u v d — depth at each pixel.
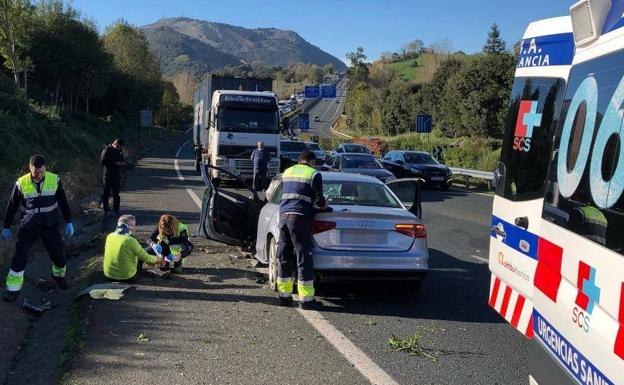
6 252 8.23
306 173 6.58
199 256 9.07
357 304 6.89
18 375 4.82
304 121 62.41
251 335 5.67
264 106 20.02
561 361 3.01
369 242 6.71
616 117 2.73
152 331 5.69
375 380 4.67
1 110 22.05
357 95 84.88
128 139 45.94
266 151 18.62
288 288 6.68
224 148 19.69
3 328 5.66
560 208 3.25
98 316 6.06
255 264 8.57
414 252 6.78
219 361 4.99
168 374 4.69
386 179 19.06
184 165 31.64
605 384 2.50
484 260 9.49
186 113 104.94
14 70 31.11
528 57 4.79
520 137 4.75
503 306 4.93
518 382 4.68
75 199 15.08
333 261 6.57
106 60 43.41
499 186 5.10
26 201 6.79
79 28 40.53
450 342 5.62
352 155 20.59
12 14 30.64
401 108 60.28
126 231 7.46
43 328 5.95
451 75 49.81
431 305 6.91
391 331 5.92
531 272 4.40
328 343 5.50
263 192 18.55
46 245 7.03
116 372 4.70
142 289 7.14
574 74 3.35
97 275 7.53
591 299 2.72
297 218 6.48
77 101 45.50
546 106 4.40
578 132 3.18
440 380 4.70
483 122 41.31
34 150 21.28
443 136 47.81
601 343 2.56
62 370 4.69
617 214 2.57
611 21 2.88
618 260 2.50
